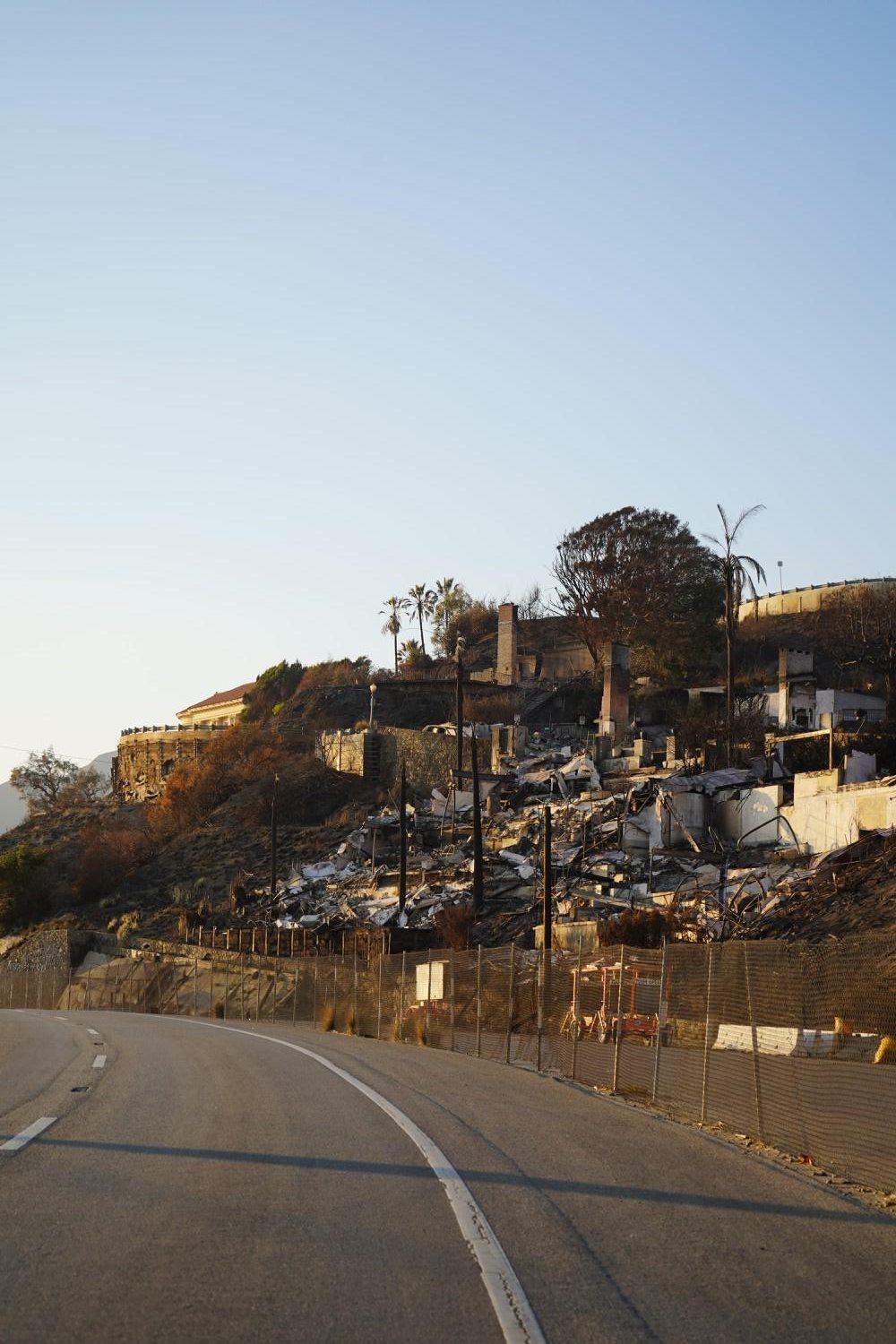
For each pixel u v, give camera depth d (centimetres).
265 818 9588
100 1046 2775
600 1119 1581
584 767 7350
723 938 3947
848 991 1723
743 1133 1522
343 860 7588
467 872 6172
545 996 2788
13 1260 764
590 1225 908
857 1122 1328
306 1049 2742
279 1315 661
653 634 10069
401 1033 3494
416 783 9212
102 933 8094
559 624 11569
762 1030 1809
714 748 6769
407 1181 1054
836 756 5844
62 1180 1034
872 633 9525
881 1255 855
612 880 5266
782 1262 821
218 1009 5784
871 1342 657
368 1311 674
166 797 10956
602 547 10294
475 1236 855
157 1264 759
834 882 4134
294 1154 1190
